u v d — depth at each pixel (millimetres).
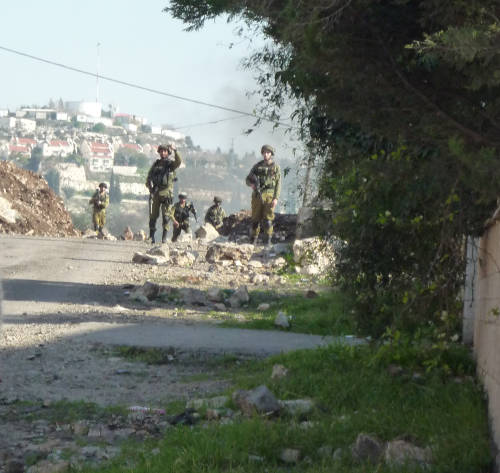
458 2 5371
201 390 10922
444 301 9930
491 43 4590
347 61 6297
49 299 18875
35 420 9070
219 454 7230
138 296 19625
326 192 11953
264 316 18047
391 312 10484
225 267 27531
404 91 6531
